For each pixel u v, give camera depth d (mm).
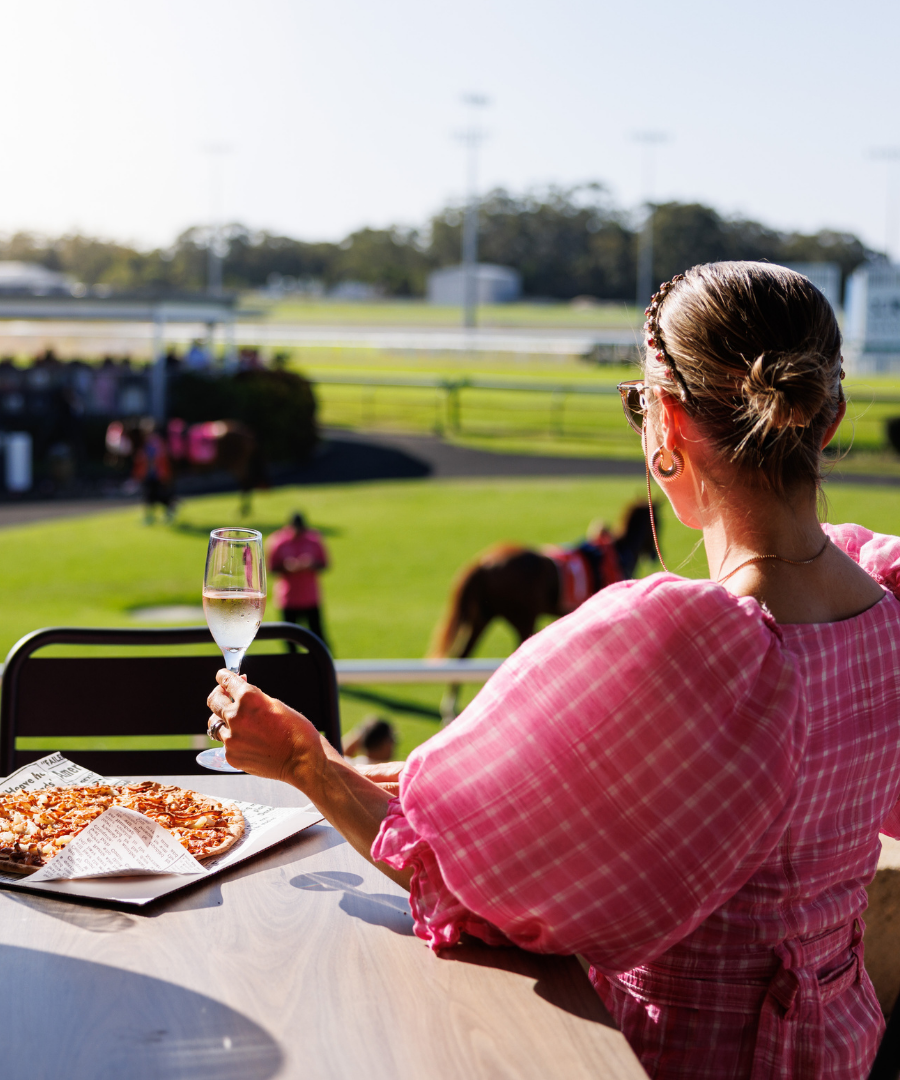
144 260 114688
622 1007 1142
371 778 1435
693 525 1183
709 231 87750
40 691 1987
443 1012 983
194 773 2002
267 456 21406
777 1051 1071
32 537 14094
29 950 1075
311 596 8148
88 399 21578
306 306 92688
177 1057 907
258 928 1131
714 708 976
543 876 998
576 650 1001
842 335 1129
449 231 106500
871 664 1105
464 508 16625
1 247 115250
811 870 1100
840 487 18766
